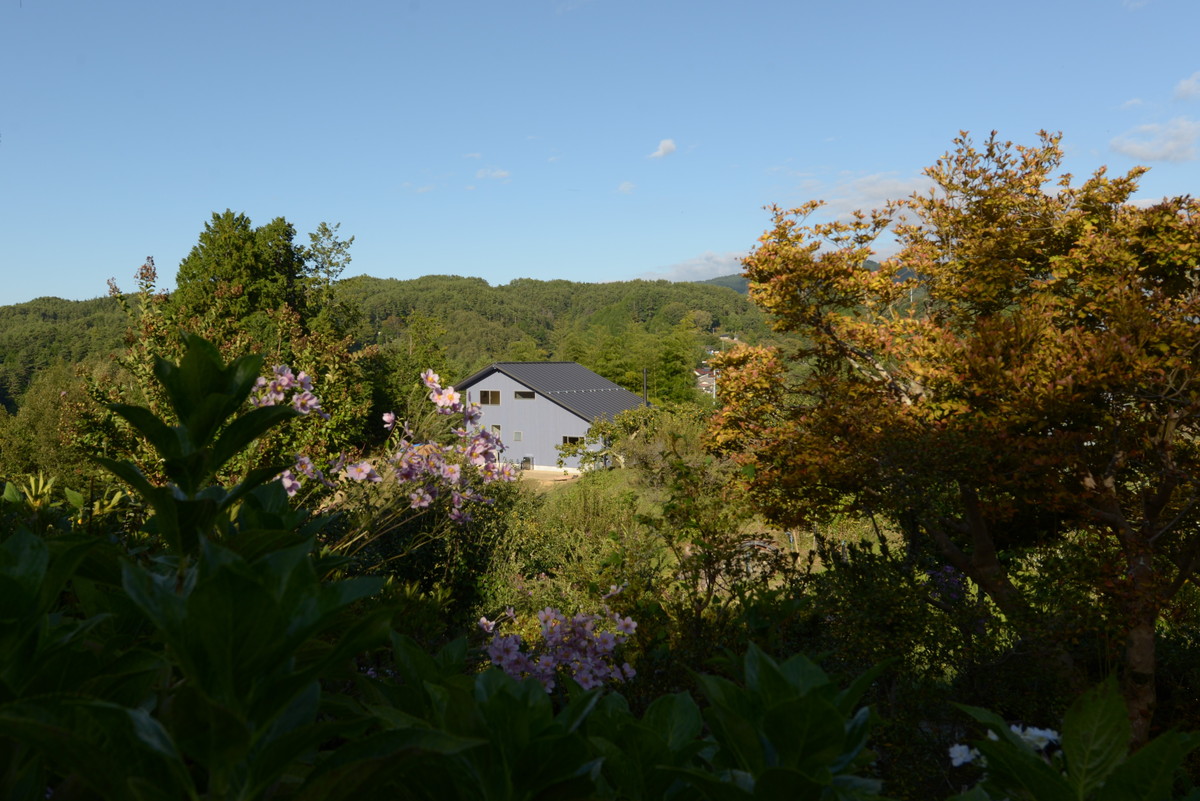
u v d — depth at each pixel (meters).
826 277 10.81
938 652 6.80
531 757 1.01
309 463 5.90
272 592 0.76
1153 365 8.00
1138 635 7.88
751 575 8.20
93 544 0.93
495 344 147.88
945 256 11.42
